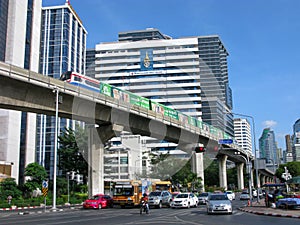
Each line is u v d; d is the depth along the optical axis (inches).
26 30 2898.6
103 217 784.9
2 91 1087.6
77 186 2384.4
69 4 4207.7
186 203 1151.6
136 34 3417.8
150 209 1130.0
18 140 2613.2
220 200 876.0
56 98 1174.3
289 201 956.6
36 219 749.9
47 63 3976.4
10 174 2282.2
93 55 4623.5
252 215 810.8
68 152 2207.2
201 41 4367.6
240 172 3900.1
